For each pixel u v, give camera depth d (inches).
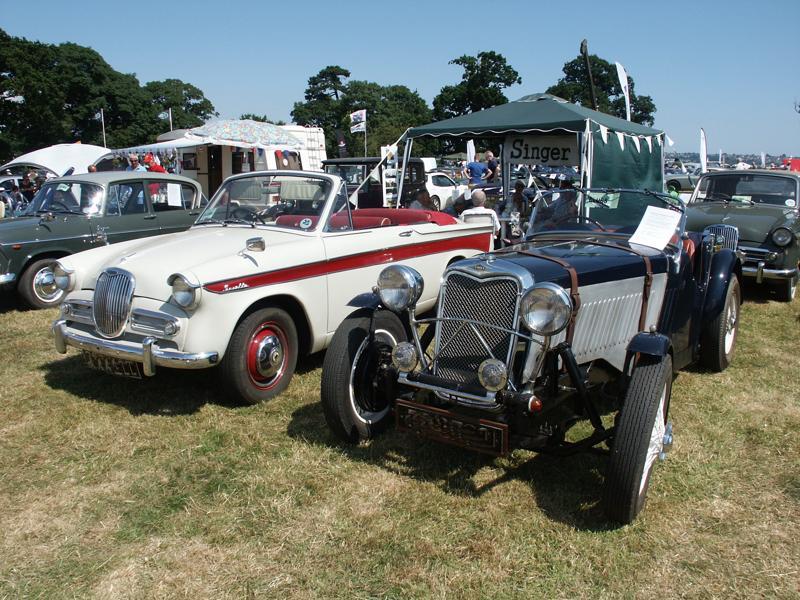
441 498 125.6
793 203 336.5
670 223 157.9
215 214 217.8
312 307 188.4
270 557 108.3
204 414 167.6
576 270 129.3
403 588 100.2
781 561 106.1
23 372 201.8
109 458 143.9
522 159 389.1
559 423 128.6
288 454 144.9
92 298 174.6
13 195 611.5
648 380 116.3
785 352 222.8
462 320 124.3
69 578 103.4
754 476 134.5
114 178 312.2
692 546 110.4
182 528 116.8
